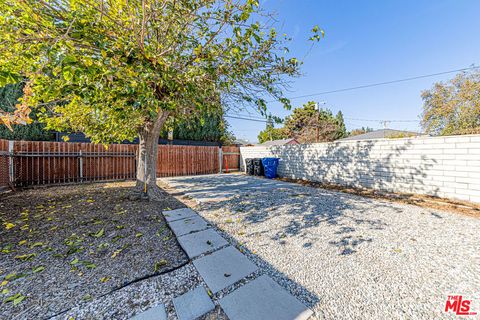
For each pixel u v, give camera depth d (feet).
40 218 11.22
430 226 10.76
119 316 4.86
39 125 29.99
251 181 27.22
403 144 18.06
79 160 23.91
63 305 5.17
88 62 5.94
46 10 6.49
